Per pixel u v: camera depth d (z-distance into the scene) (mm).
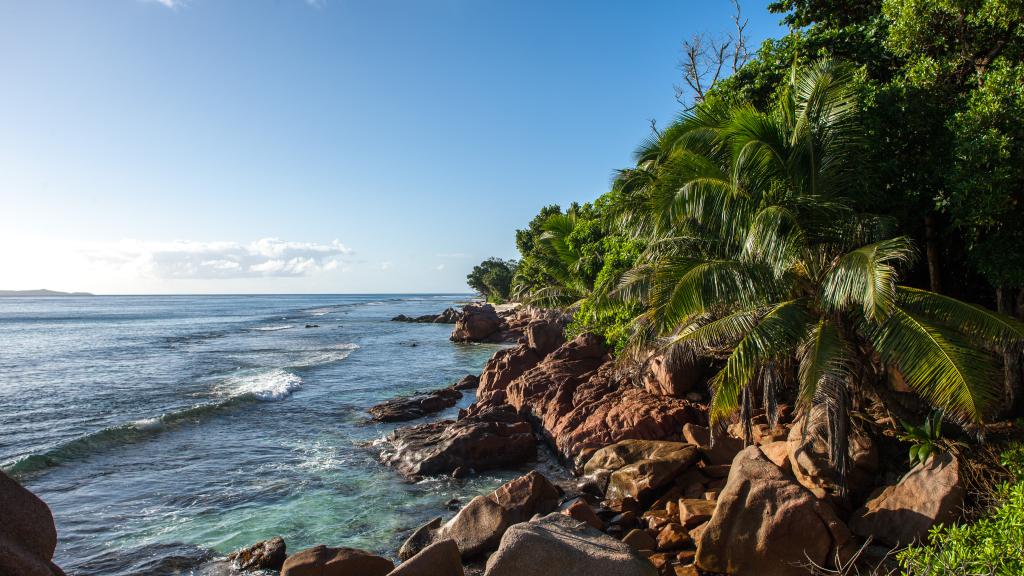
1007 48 11445
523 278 61469
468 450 14906
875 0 15820
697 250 11859
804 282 9977
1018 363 10727
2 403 24109
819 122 10062
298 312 138000
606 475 12273
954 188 9750
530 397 19266
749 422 11500
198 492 13344
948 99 11297
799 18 17031
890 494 8617
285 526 11414
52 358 41875
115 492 13344
